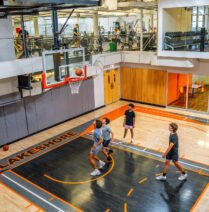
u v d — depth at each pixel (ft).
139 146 32.01
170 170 26.27
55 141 34.83
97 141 24.77
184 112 45.19
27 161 29.55
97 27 54.95
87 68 42.34
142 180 24.64
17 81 33.09
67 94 41.68
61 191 23.43
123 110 47.24
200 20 36.45
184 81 44.42
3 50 30.58
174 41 40.04
